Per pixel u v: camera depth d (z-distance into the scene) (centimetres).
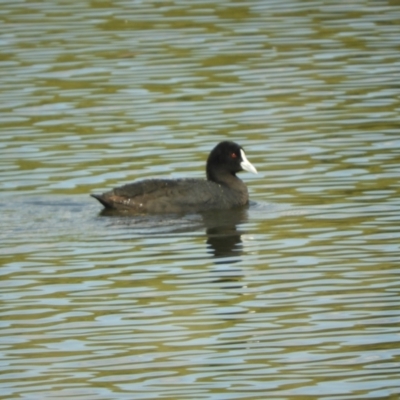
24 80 2391
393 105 2155
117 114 2162
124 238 1538
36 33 2750
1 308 1269
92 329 1200
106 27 2792
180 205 1677
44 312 1254
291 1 3042
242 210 1666
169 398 1027
